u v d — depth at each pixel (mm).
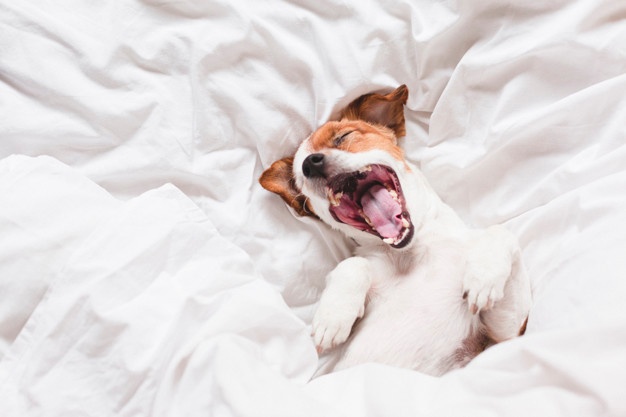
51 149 854
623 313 642
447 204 950
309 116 908
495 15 874
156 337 718
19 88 849
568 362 619
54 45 844
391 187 910
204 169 875
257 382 688
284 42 881
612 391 598
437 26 875
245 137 901
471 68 879
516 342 655
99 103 846
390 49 894
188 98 874
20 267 738
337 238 954
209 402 691
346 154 878
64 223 755
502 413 630
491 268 808
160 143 861
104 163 857
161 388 701
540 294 795
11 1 839
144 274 747
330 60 885
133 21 864
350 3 881
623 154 794
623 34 818
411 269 895
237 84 883
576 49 832
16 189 757
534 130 862
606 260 702
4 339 740
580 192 797
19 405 705
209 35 870
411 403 665
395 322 858
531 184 881
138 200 774
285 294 902
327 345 836
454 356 847
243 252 798
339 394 710
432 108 934
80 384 711
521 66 865
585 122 840
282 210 918
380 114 938
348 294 851
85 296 721
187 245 772
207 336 728
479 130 900
